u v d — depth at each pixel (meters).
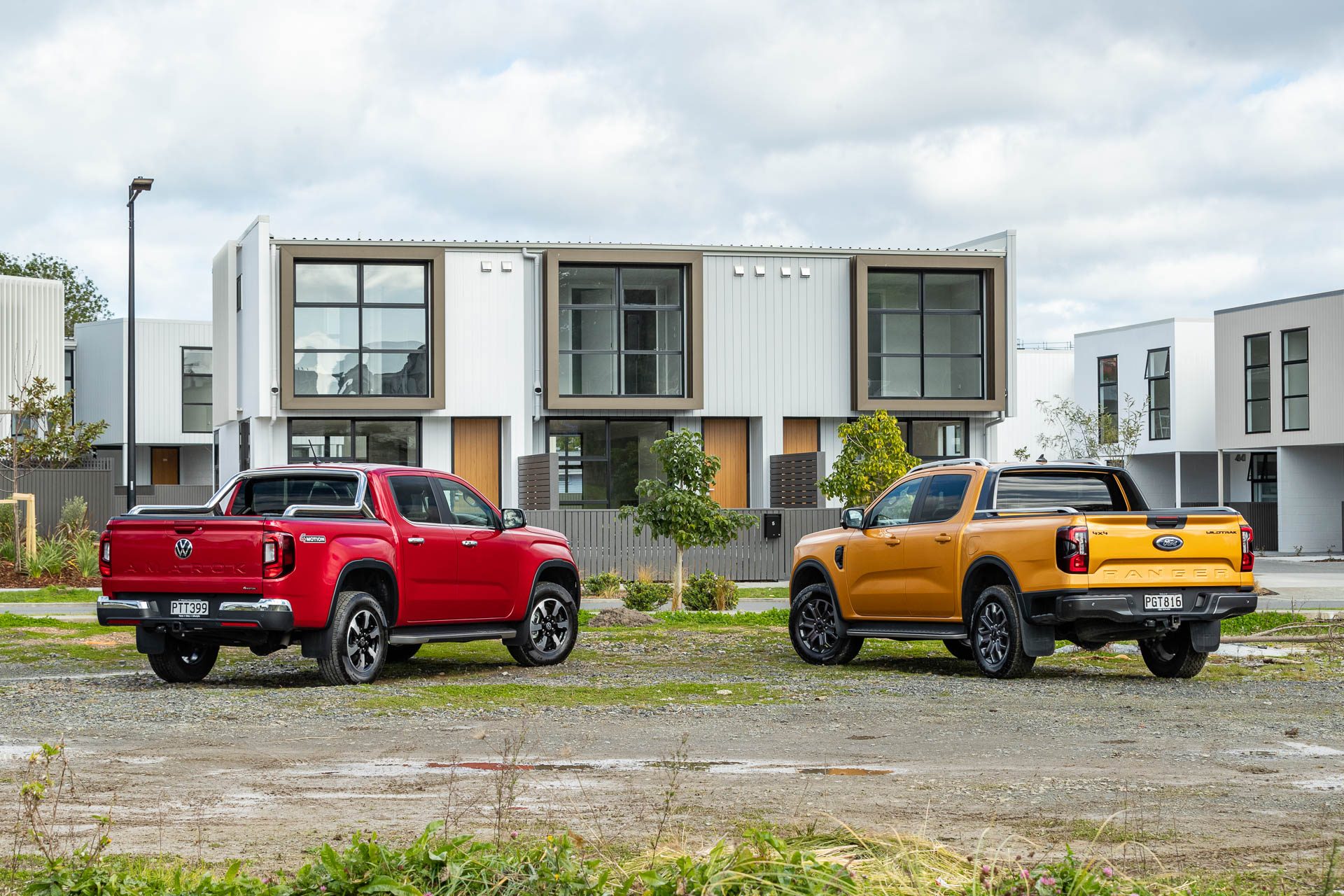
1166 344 54.75
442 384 30.31
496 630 13.74
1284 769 7.99
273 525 11.59
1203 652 12.66
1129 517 12.26
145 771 7.88
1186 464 57.16
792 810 6.68
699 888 4.66
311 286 30.12
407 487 13.13
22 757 8.31
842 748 8.78
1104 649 15.77
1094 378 59.00
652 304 31.77
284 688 11.88
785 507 30.58
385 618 12.55
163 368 57.19
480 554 13.49
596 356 31.53
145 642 12.14
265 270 29.62
